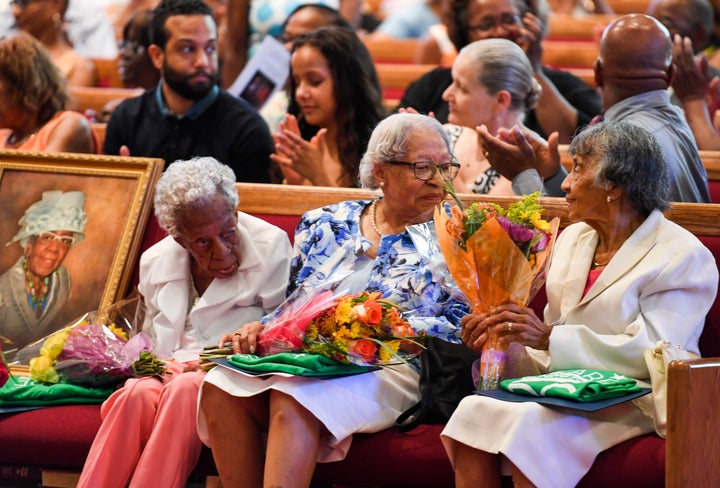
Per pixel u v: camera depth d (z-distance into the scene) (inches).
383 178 382.9
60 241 453.7
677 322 343.6
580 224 380.2
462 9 562.9
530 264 340.5
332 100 521.0
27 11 761.6
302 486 331.0
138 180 460.4
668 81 451.2
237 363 343.9
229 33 693.9
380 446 342.3
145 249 452.4
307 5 627.5
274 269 399.2
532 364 351.3
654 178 356.2
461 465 323.3
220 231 385.7
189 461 355.9
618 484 318.0
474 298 346.9
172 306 399.9
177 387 355.3
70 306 442.3
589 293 356.5
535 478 309.4
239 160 535.2
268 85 589.3
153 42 538.0
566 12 838.5
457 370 349.1
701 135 512.1
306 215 401.7
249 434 343.9
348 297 347.6
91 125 576.7
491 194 464.4
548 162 432.5
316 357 340.2
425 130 377.1
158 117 543.5
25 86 545.3
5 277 453.1
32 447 370.9
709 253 352.8
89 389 383.2
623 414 331.0
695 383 306.8
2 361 386.0
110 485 353.7
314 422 335.6
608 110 451.5
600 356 339.9
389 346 348.2
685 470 303.9
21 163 472.7
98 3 884.0
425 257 366.9
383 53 791.1
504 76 473.4
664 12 587.2
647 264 350.6
